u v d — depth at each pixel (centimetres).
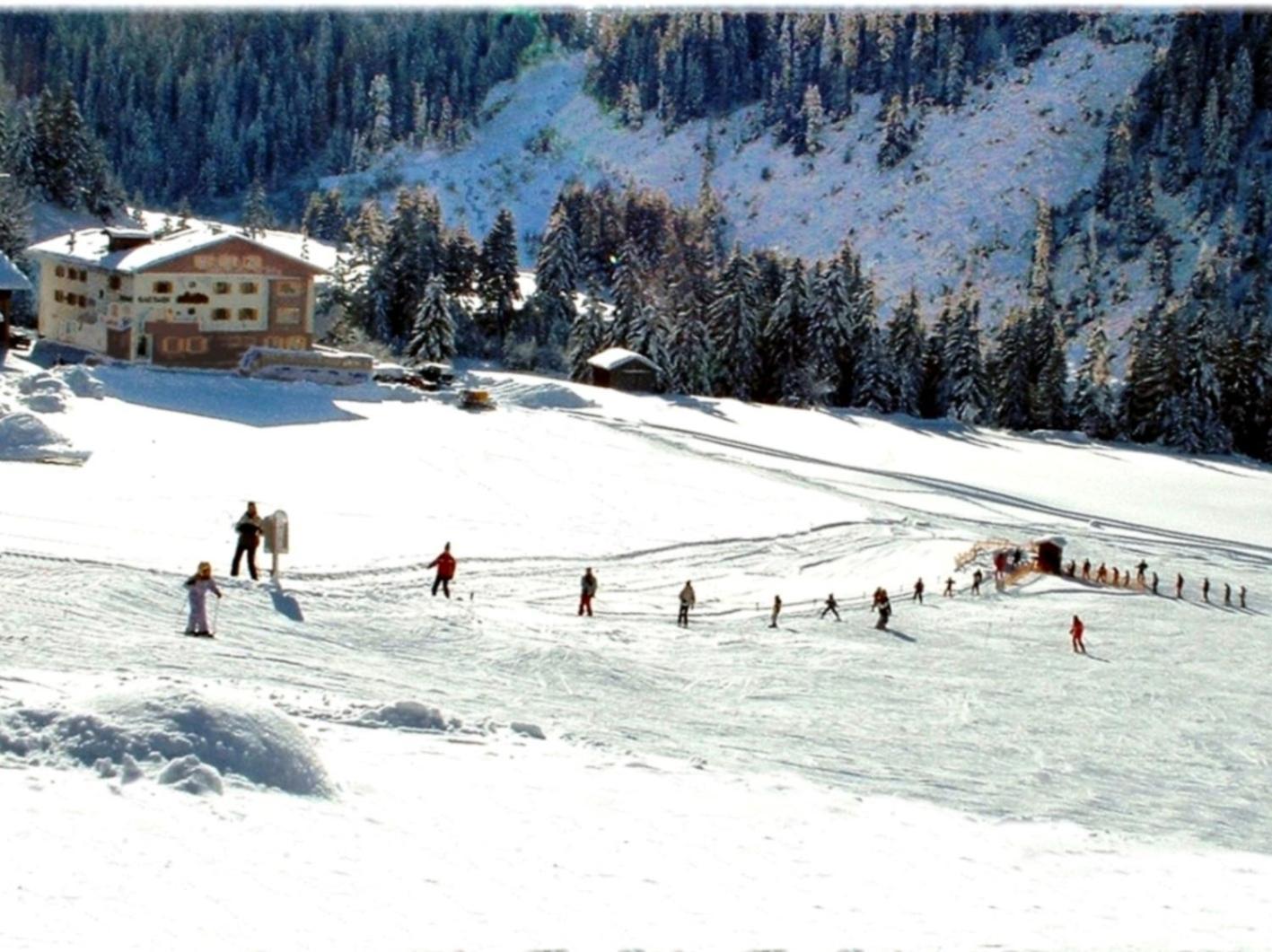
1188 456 11981
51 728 1455
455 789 1631
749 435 9175
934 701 3491
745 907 1239
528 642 3403
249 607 3238
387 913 1088
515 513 5794
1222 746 3306
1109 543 6981
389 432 7288
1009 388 12975
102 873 1089
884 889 1382
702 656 3778
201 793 1369
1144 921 1344
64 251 8900
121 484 5250
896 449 9588
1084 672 4197
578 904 1184
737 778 2034
